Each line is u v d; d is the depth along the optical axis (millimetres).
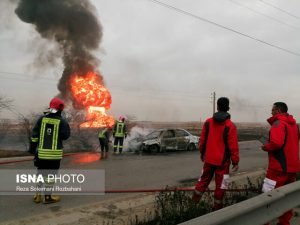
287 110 4961
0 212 5730
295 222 5023
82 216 5414
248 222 3406
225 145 5332
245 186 6754
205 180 5551
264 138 5105
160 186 8297
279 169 4734
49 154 6129
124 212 5668
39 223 5055
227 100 5387
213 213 2996
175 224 4645
